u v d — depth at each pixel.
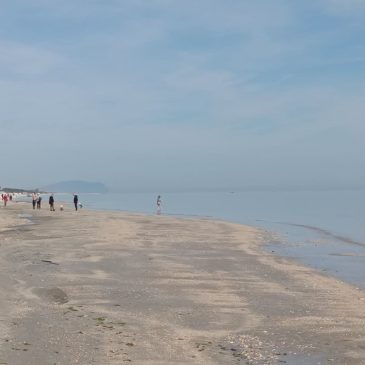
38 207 68.62
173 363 9.05
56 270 18.56
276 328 11.68
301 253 26.69
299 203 113.75
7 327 10.64
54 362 8.66
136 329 11.23
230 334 11.14
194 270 19.41
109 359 9.02
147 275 18.11
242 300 14.56
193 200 149.88
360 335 11.16
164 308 13.34
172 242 28.64
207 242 29.34
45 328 10.76
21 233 32.41
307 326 11.87
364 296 15.56
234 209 85.50
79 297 14.36
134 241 28.50
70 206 89.06
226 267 20.39
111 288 15.70
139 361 9.03
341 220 55.53
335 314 13.11
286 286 16.86
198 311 13.13
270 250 27.52
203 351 9.84
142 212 71.75
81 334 10.47
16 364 8.42
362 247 29.80
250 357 9.58
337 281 18.20
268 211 77.25
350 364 9.31
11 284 15.63
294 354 9.83
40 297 14.11
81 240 28.27
